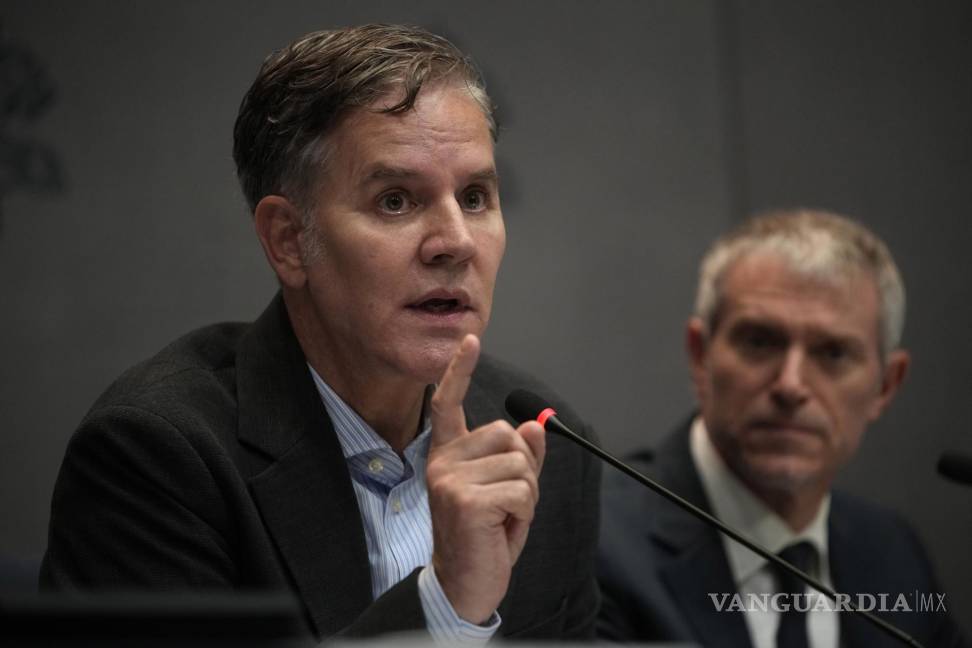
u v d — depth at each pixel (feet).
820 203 38.17
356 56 16.16
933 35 39.19
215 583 15.42
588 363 35.99
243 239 33.22
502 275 35.60
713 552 23.66
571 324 35.94
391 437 17.66
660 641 22.58
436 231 15.92
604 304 36.19
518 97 36.01
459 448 14.65
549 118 36.24
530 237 35.86
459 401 14.75
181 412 16.07
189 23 33.06
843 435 24.11
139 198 32.55
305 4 33.99
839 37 38.68
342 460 16.89
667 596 23.03
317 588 16.08
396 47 16.38
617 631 22.71
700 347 25.41
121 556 15.39
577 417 20.24
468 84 16.49
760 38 38.24
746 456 23.81
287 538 16.11
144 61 32.71
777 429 23.72
